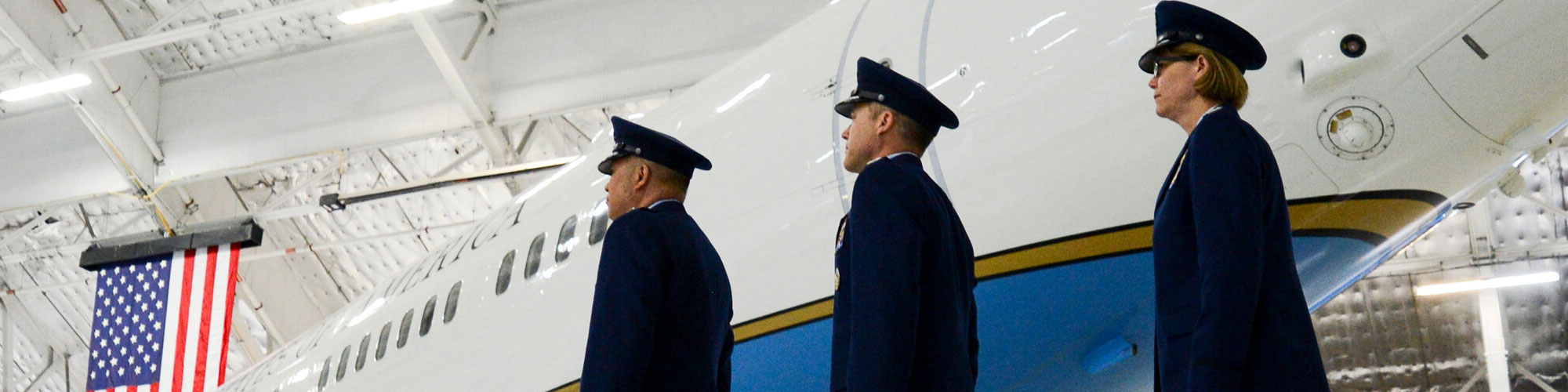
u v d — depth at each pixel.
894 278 3.26
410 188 19.28
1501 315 15.57
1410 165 4.50
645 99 17.33
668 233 3.99
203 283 20.03
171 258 20.39
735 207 6.06
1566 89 4.41
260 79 20.53
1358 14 4.52
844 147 5.69
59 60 19.41
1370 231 4.65
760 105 6.41
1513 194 5.08
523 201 9.09
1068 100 5.01
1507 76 4.39
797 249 5.66
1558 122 4.57
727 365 4.32
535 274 7.63
